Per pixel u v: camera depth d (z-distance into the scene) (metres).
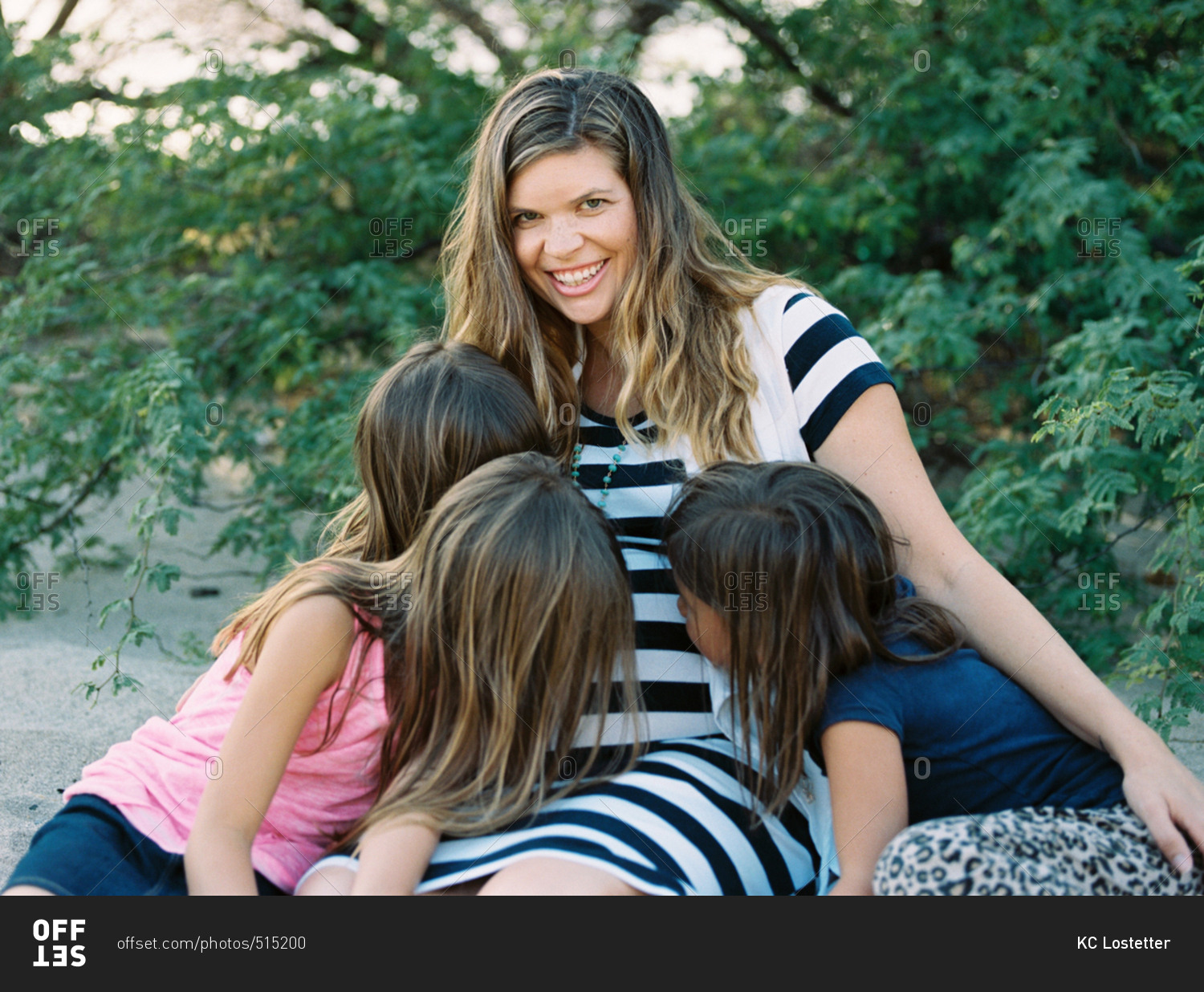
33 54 3.93
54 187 3.92
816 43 4.20
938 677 1.43
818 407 1.67
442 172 3.87
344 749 1.47
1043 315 3.43
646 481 1.68
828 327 1.70
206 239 4.00
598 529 1.46
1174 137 3.62
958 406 3.62
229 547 3.75
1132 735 1.39
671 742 1.54
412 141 3.85
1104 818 1.33
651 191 1.70
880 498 1.64
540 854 1.31
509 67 4.20
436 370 1.62
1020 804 1.40
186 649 2.78
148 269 4.05
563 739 1.45
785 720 1.43
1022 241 3.48
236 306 3.91
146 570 2.57
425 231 4.05
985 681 1.45
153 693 2.58
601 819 1.36
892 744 1.37
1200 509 2.31
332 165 3.91
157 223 3.96
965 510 2.94
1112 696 1.44
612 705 1.51
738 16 4.22
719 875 1.35
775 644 1.42
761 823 1.44
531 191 1.67
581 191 1.65
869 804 1.36
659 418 1.69
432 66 4.20
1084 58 3.50
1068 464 2.52
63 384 3.44
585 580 1.42
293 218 3.98
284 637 1.42
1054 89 3.51
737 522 1.44
